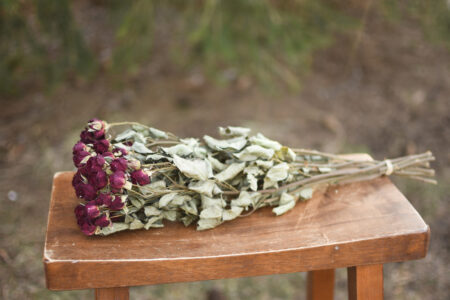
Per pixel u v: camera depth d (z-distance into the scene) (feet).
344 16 8.63
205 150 3.21
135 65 8.16
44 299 5.21
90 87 9.18
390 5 9.25
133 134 3.24
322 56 10.33
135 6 7.53
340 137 8.01
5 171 7.18
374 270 3.12
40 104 8.68
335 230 3.05
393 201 3.36
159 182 2.98
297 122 8.35
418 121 8.60
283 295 5.76
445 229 6.56
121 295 2.93
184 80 9.39
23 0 7.14
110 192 2.83
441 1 8.84
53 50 8.77
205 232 3.05
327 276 4.40
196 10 8.02
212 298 5.57
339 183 3.60
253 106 8.79
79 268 2.71
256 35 7.63
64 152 7.52
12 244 5.88
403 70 9.94
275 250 2.86
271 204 3.32
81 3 11.75
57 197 3.37
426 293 5.75
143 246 2.88
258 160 3.16
